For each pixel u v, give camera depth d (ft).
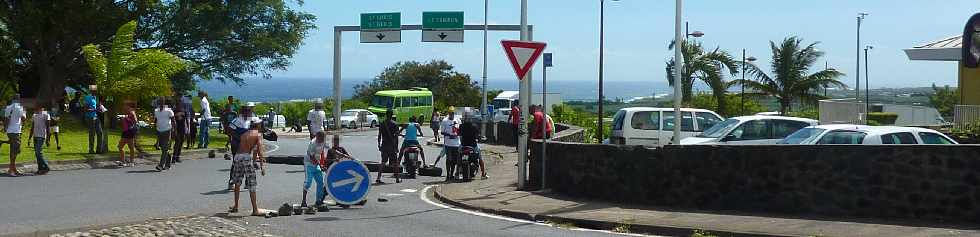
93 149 73.41
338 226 39.81
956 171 38.96
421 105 196.13
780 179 43.29
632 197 47.67
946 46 95.86
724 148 44.86
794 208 42.91
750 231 36.73
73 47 116.88
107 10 113.91
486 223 41.60
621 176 48.21
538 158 55.77
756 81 177.68
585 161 50.49
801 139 53.31
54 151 73.56
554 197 50.65
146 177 60.03
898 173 40.34
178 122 72.43
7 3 112.16
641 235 37.91
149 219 40.75
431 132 151.23
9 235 34.81
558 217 42.06
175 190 52.75
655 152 46.88
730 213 43.27
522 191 54.08
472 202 48.52
